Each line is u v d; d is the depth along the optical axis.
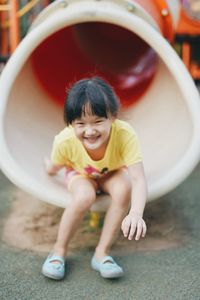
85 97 1.43
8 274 1.57
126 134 1.57
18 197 2.24
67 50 2.37
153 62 2.36
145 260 1.67
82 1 1.96
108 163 1.61
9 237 1.84
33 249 1.75
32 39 1.87
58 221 1.97
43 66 2.23
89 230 1.88
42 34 1.86
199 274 1.57
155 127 2.04
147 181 1.67
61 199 1.62
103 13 1.83
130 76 2.40
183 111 1.92
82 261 1.66
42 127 2.06
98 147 1.50
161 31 2.24
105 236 1.59
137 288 1.49
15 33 2.91
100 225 1.89
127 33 2.51
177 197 2.25
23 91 2.03
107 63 2.49
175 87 2.06
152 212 2.07
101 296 1.45
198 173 2.60
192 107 1.76
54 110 2.19
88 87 1.44
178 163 1.66
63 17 1.84
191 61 4.16
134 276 1.56
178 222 1.98
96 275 1.57
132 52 2.52
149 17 1.97
